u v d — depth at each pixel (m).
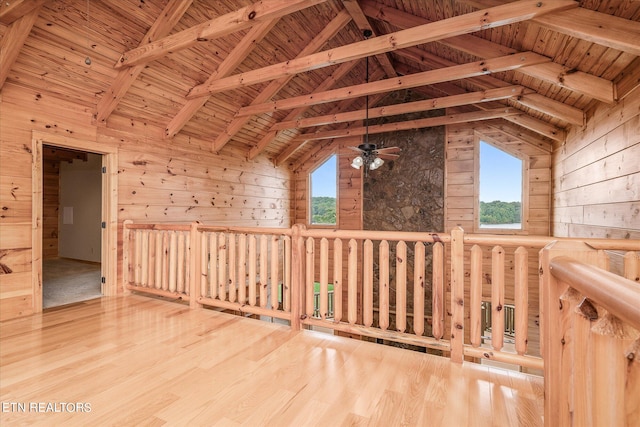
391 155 4.70
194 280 3.58
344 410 1.73
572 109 3.89
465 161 6.20
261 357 2.36
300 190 8.11
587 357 0.77
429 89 6.32
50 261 7.24
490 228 6.02
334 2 4.31
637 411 0.59
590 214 3.72
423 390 1.94
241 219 6.49
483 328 5.70
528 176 5.70
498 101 5.11
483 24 2.63
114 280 4.13
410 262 6.45
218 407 1.75
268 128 6.35
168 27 3.49
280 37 4.51
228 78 4.12
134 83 3.96
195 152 5.43
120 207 4.23
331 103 6.62
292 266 2.93
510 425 1.62
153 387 1.95
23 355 2.37
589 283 0.72
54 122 3.55
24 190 3.32
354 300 2.69
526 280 2.12
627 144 2.81
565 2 2.31
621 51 2.56
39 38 3.05
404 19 3.96
